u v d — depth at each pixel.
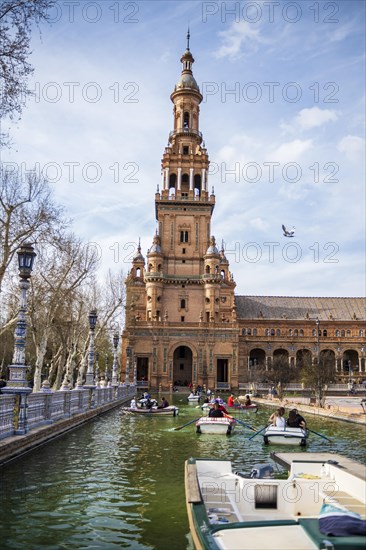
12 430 18.55
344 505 9.95
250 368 100.12
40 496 13.20
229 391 85.94
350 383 86.31
